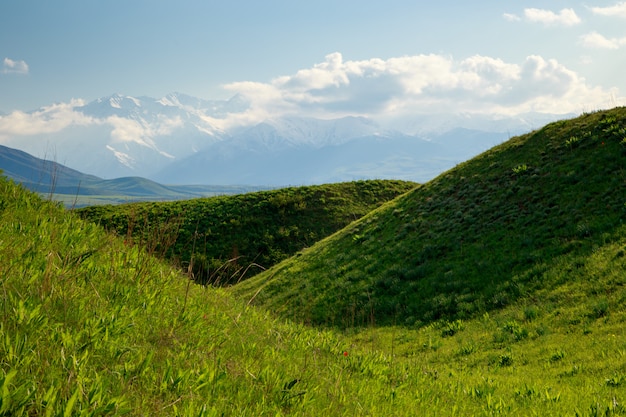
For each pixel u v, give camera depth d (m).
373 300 25.61
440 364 15.81
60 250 6.52
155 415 3.73
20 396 3.16
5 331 3.99
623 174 25.39
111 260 7.05
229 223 56.38
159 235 8.27
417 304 23.48
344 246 35.94
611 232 21.09
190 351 5.35
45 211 8.02
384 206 42.16
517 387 10.01
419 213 34.81
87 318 4.88
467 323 19.91
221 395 4.58
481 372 13.66
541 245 23.39
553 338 15.38
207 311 7.44
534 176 30.25
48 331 4.32
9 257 5.53
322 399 5.46
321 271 32.53
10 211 7.32
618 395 8.55
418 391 7.55
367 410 5.53
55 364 3.84
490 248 25.52
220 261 45.25
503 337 16.80
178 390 4.27
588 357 12.65
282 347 7.53
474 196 32.62
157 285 7.20
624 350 12.26
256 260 51.34
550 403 8.12
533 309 18.09
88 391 3.57
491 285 22.09
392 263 29.23
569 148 31.28
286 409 4.86
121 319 5.17
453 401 7.78
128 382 3.96
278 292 31.42
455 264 25.67
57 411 3.17
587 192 25.56
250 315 9.17
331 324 24.67
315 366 6.93
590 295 17.45
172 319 6.04
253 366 5.69
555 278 19.86
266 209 60.00
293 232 56.59
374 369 8.22
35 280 5.15
